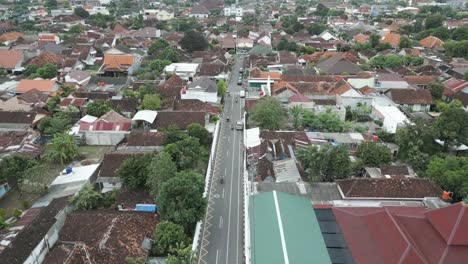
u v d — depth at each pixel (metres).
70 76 134.88
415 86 128.12
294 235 52.75
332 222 56.72
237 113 116.31
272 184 66.88
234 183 79.50
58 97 115.94
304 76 131.12
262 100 104.31
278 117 98.31
